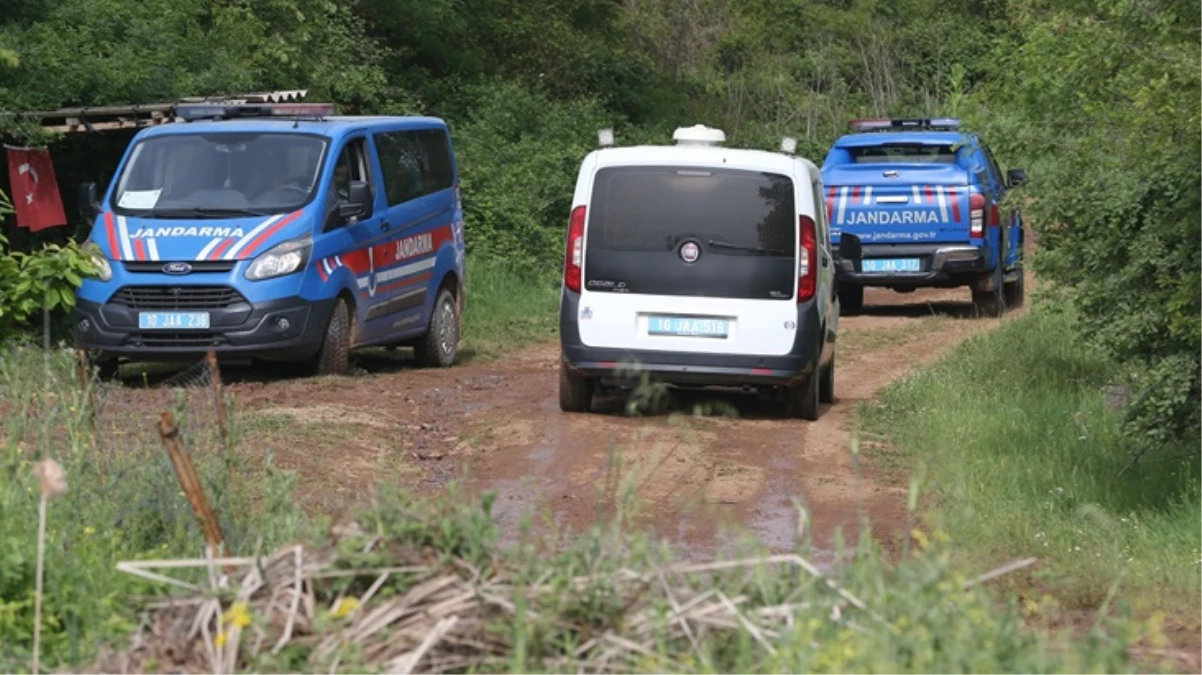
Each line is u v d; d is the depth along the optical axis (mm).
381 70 64938
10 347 31047
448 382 33438
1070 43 26703
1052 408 29922
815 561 18234
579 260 28062
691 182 28000
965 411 29125
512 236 56438
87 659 12086
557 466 23703
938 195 47312
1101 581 17500
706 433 26766
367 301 34688
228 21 53500
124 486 16422
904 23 114625
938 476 23359
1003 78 29766
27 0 42312
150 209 33062
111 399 24047
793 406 28688
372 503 12719
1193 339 24047
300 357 32750
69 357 22188
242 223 32625
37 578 12141
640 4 102000
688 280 27828
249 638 11305
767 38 108625
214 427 18734
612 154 28266
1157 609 16562
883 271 47844
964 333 44938
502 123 70125
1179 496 23781
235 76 47531
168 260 31859
